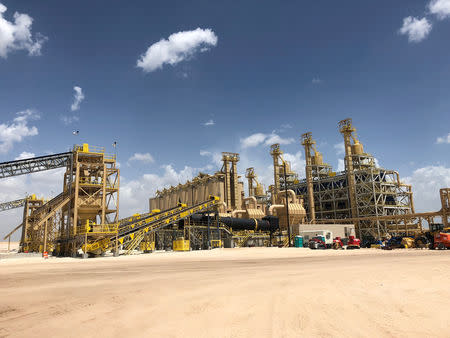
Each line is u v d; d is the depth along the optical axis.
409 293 8.81
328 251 46.34
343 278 11.70
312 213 110.81
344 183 113.19
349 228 82.81
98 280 14.17
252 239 74.69
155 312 7.48
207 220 66.56
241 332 5.79
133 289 10.90
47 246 61.38
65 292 10.90
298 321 6.38
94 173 56.03
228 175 103.44
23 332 6.32
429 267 14.97
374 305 7.55
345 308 7.31
